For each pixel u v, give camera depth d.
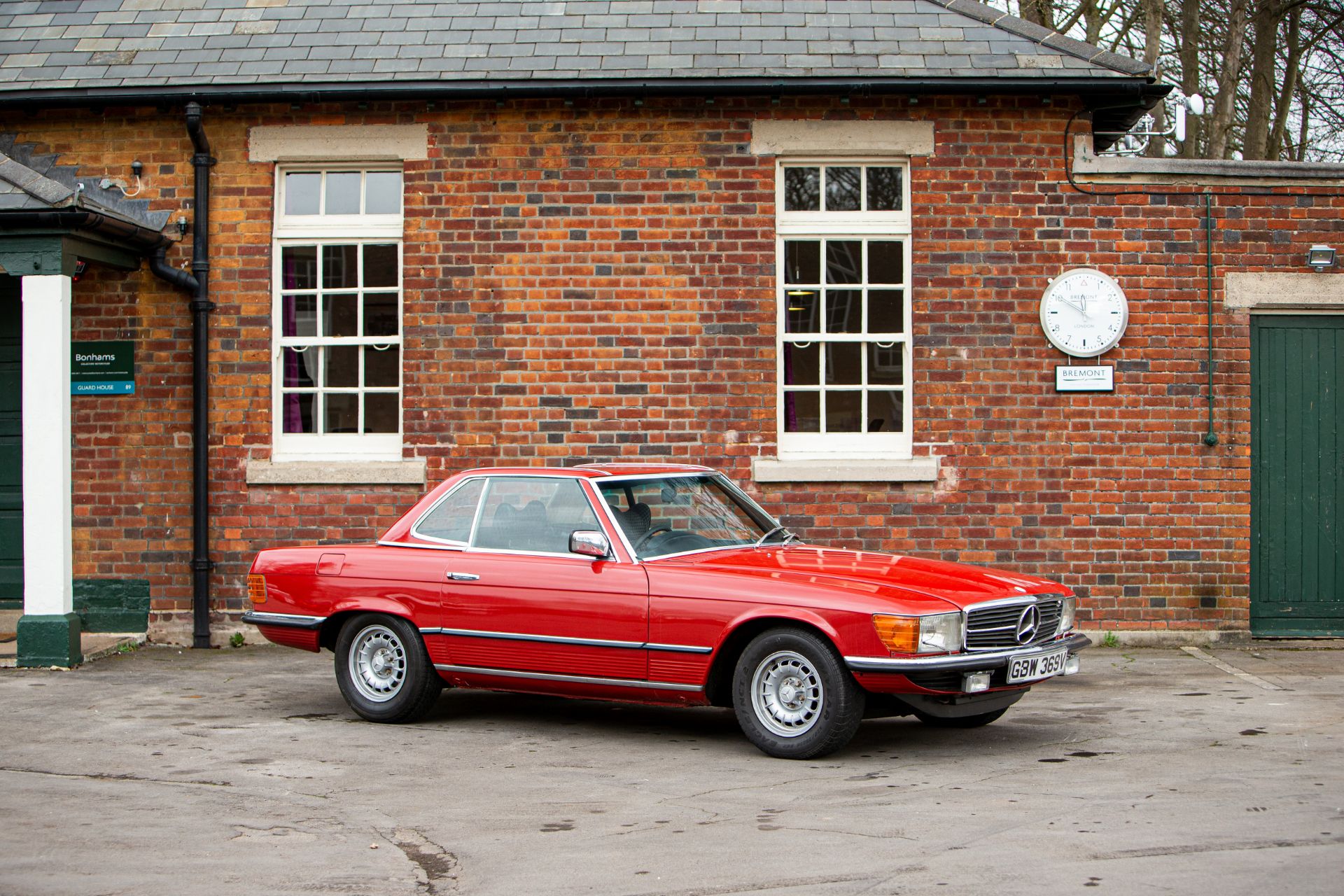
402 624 8.16
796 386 11.30
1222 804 6.04
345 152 11.40
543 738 7.84
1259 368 11.16
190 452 11.48
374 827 5.93
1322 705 8.62
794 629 7.16
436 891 5.01
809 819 5.91
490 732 8.03
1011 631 7.23
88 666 10.43
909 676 6.84
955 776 6.74
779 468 11.02
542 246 11.28
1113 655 10.61
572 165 11.27
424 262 11.33
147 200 11.47
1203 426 11.05
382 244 11.55
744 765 7.08
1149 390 11.06
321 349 11.54
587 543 7.52
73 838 5.80
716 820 5.95
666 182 11.23
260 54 11.54
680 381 11.19
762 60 11.15
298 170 11.59
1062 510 11.03
